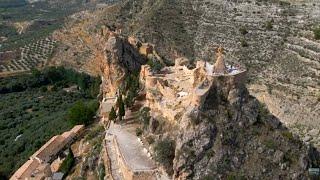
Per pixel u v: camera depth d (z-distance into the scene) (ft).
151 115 317.01
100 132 383.24
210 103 280.92
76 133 441.68
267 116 299.99
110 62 472.44
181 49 622.54
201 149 265.95
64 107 641.40
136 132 325.21
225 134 272.51
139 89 393.29
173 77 349.00
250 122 284.41
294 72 485.15
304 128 422.41
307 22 522.47
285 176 271.69
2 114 627.46
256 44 552.82
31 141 498.28
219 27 615.57
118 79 463.01
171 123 291.17
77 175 343.67
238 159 268.82
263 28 558.97
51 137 477.77
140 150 298.76
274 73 502.38
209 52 597.52
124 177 282.77
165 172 270.46
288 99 463.83
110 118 364.38
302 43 504.02
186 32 649.61
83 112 461.78
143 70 398.83
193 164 263.70
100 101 494.18
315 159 300.40
